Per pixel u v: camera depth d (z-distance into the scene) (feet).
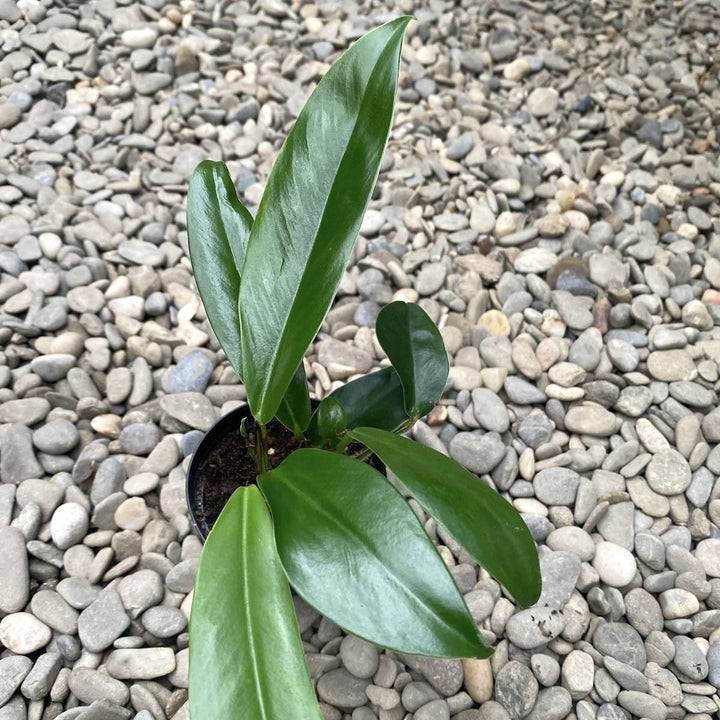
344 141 1.26
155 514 1.86
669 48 3.43
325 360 2.17
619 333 2.27
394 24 1.23
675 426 2.08
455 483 1.27
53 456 1.93
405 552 1.18
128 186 2.59
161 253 2.40
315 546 1.21
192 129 2.87
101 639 1.62
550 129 3.00
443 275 2.39
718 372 2.18
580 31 3.51
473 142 2.86
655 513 1.91
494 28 3.48
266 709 1.10
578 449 2.03
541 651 1.68
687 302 2.38
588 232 2.60
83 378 2.07
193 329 2.21
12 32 3.08
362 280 2.40
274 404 1.32
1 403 2.01
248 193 2.60
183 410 2.00
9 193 2.48
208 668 1.13
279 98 3.03
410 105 3.08
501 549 1.22
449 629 1.13
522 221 2.63
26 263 2.33
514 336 2.28
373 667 1.60
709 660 1.67
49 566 1.74
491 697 1.61
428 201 2.68
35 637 1.62
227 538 1.26
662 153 2.97
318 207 1.28
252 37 3.29
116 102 2.91
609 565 1.79
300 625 1.66
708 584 1.77
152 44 3.12
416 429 2.01
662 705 1.58
